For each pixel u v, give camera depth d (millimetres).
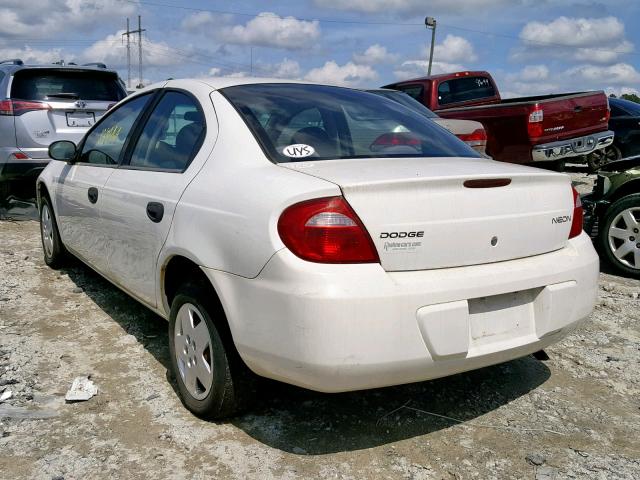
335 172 2652
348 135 3244
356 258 2443
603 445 2945
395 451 2836
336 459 2762
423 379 2617
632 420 3189
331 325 2373
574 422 3148
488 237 2711
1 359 3723
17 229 7559
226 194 2809
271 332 2514
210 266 2793
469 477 2660
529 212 2855
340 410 3180
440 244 2582
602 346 4180
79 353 3859
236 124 3084
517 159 9211
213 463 2719
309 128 3162
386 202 2492
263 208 2570
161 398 3295
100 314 4535
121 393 3350
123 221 3697
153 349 3932
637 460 2822
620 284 5652
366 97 3812
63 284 5234
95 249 4320
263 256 2523
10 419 3051
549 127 8977
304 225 2441
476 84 11320
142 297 3654
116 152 4121
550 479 2656
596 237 6082
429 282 2527
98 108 7789
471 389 3471
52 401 3244
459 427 3061
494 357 2740
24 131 7363
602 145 9633
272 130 3055
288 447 2846
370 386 2523
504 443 2932
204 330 2971
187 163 3238
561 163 9477
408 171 2701
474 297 2613
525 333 2855
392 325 2438
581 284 3016
